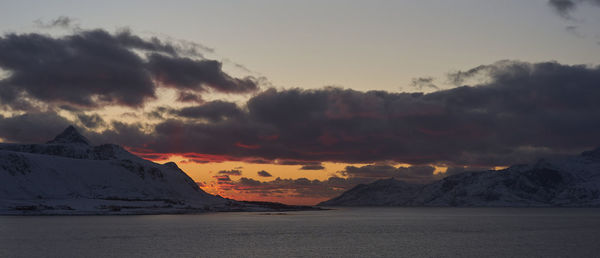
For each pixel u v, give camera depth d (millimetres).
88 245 114438
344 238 141625
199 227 182500
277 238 139000
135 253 101875
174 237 137125
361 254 103875
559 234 162125
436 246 119812
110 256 97375
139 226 180625
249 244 121062
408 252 107500
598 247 118438
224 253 103562
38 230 153500
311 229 182750
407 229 189875
